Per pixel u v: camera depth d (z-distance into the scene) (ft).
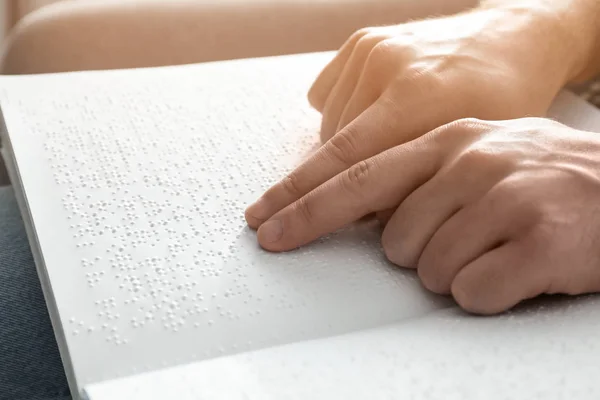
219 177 1.63
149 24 2.20
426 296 1.44
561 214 1.36
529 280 1.35
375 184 1.48
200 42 2.24
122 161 1.66
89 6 2.18
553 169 1.41
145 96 1.86
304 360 1.29
